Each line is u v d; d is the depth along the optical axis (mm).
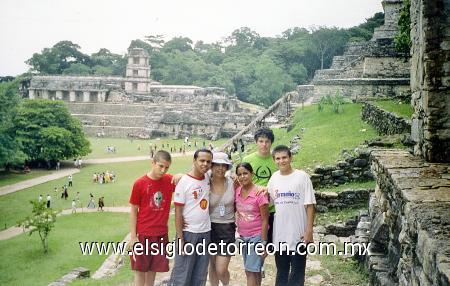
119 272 14250
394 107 21078
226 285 7520
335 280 8844
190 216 6934
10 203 33344
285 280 7203
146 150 63062
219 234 7285
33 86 98250
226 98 93312
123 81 99250
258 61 113000
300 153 18141
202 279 7051
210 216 7246
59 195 35438
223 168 7039
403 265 5930
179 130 82500
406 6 21859
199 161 6832
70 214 28891
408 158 8703
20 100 53688
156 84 108625
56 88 97312
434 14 7996
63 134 51094
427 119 8203
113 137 81812
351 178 14586
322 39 104375
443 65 7980
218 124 81000
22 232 25391
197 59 125188
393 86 33375
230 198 7258
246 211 7148
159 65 120688
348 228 11883
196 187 6945
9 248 22188
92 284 11938
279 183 7031
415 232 5035
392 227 7289
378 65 34438
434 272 4051
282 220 6953
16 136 51000
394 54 34000
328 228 12086
